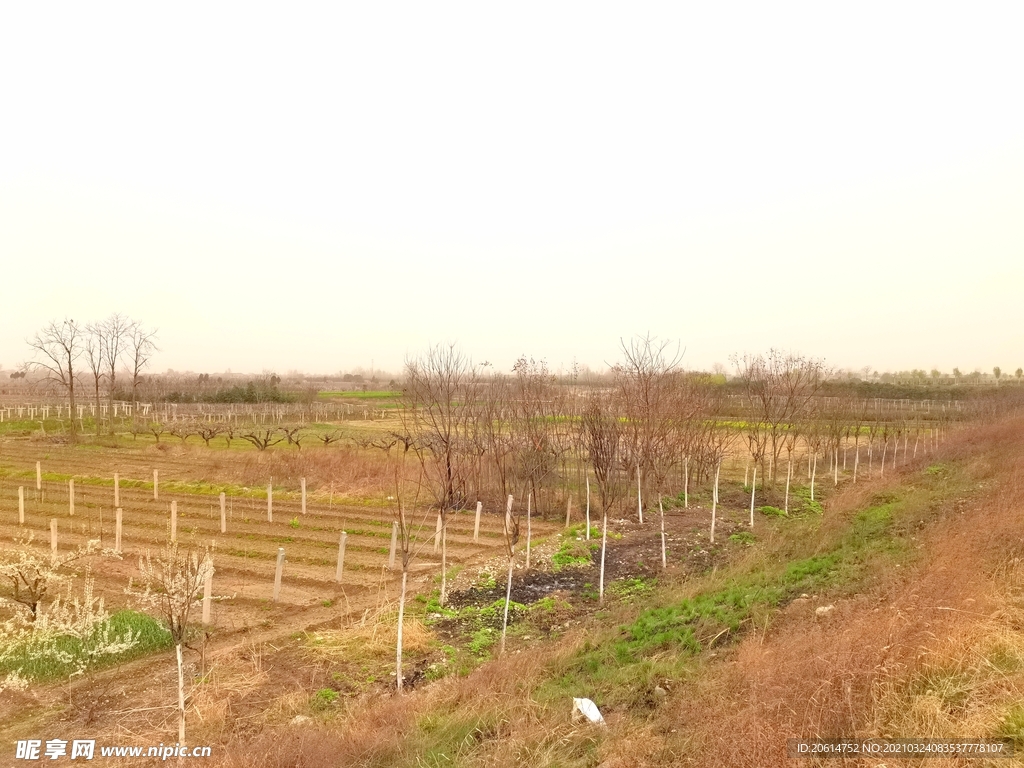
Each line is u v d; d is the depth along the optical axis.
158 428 42.22
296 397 63.78
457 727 6.93
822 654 6.38
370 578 13.61
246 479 24.19
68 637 9.59
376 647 9.98
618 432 16.69
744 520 18.34
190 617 11.27
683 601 10.66
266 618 11.33
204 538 16.67
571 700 7.30
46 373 51.88
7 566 10.11
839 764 4.91
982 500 13.80
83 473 25.98
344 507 20.45
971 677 5.81
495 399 21.67
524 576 13.59
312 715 7.91
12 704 8.19
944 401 49.47
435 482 21.25
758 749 5.14
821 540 13.44
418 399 21.56
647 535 16.55
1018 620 6.77
